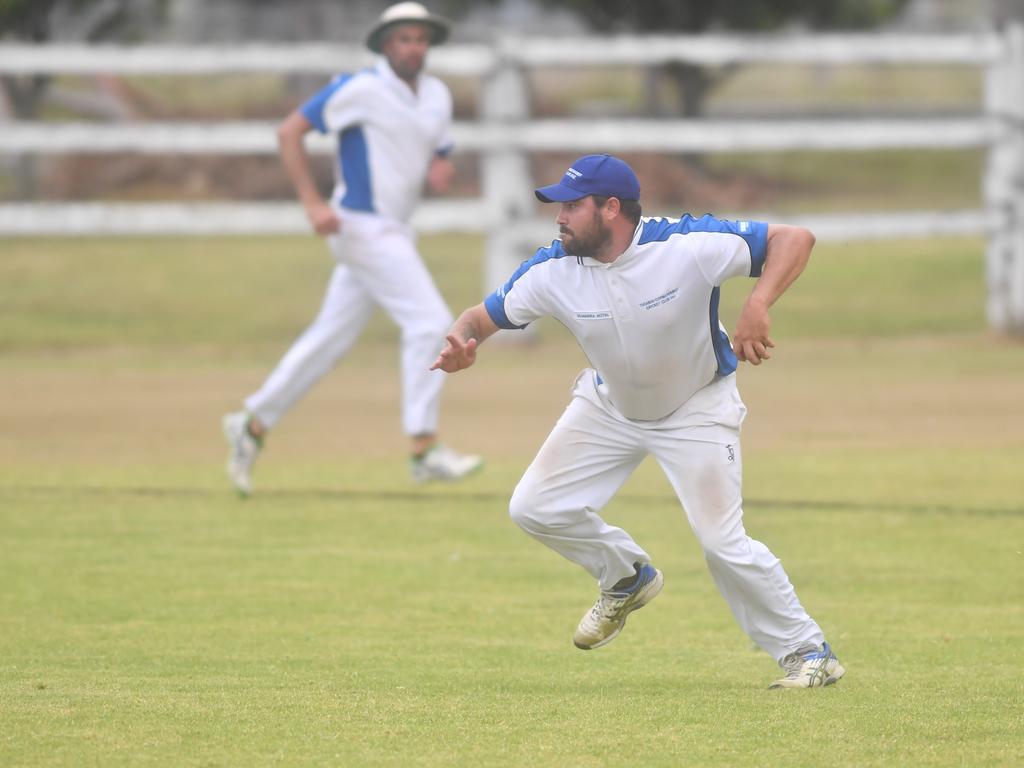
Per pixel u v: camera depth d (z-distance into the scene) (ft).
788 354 178.60
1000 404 143.74
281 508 104.27
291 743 52.90
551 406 145.89
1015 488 107.76
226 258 243.19
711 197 344.90
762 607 61.87
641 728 55.11
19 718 56.03
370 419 141.28
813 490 107.65
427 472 109.29
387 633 72.90
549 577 85.56
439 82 113.80
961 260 237.66
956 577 84.28
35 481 112.37
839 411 141.38
